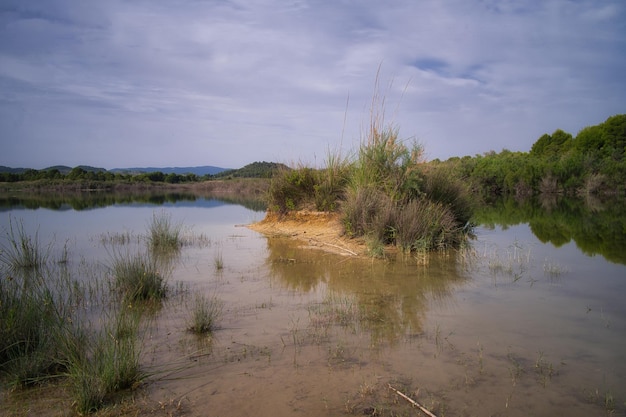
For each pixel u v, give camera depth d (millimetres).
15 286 4590
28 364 3500
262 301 5430
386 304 5297
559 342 4113
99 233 11375
